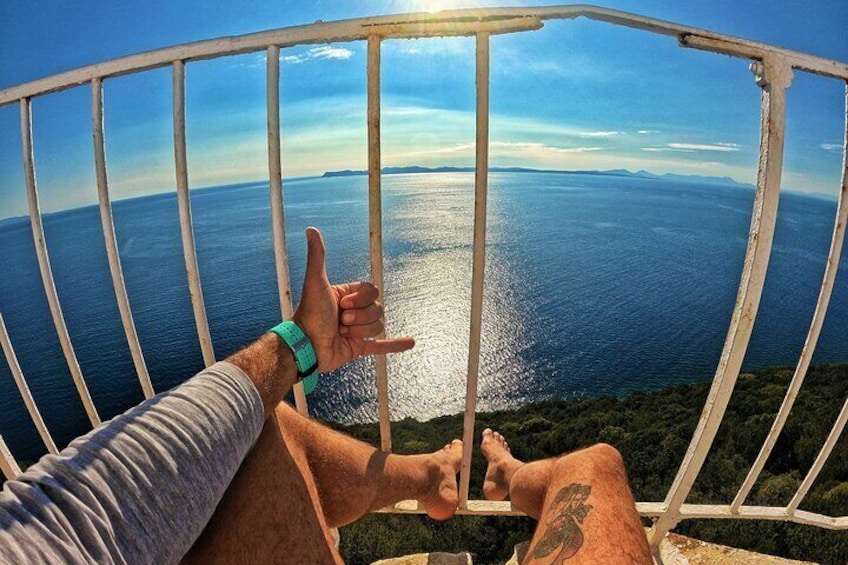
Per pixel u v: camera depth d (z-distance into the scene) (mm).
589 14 1210
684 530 3219
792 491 6133
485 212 1343
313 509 1230
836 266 1351
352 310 1352
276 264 1461
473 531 3326
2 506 764
